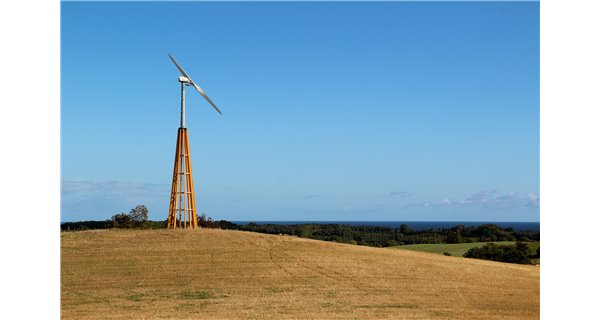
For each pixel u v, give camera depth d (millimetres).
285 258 58875
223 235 68188
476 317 38531
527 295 47938
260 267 55125
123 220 93812
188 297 44688
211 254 59375
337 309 40500
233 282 49812
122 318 37344
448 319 37750
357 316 38188
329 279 51531
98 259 56281
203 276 51656
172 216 72750
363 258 60875
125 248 60562
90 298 44062
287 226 155625
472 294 47688
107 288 47312
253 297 44750
